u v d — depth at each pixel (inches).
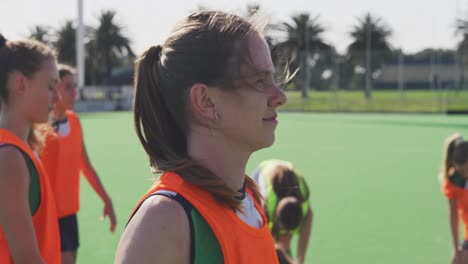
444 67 1222.9
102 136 691.4
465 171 182.2
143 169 425.7
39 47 92.7
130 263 42.5
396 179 377.4
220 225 46.3
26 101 90.0
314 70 1268.5
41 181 88.5
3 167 81.1
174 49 48.7
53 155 146.7
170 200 44.9
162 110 50.6
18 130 89.5
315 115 1143.6
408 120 978.1
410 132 746.2
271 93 49.3
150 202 45.0
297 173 152.4
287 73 55.2
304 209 149.8
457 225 187.5
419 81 1245.7
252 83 47.9
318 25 2266.2
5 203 79.8
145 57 50.9
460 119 994.7
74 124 155.3
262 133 49.3
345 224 251.1
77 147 155.6
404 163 456.4
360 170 418.9
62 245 150.6
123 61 2229.3
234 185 51.2
